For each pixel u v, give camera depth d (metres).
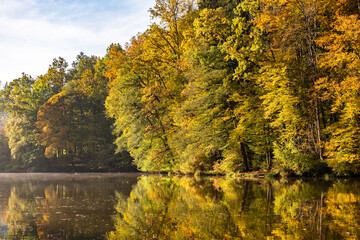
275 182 24.33
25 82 83.12
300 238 9.32
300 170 27.27
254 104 29.83
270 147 30.52
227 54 31.97
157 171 49.59
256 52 30.27
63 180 37.72
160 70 41.19
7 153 80.56
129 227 11.52
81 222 12.52
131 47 45.94
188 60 33.72
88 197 20.02
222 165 32.97
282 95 26.42
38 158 69.75
